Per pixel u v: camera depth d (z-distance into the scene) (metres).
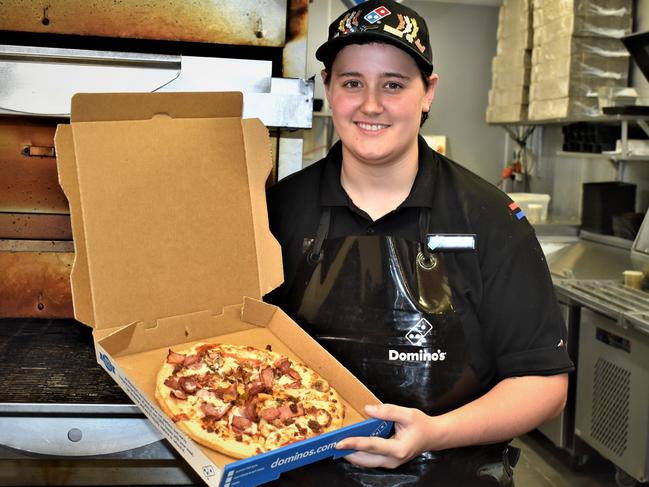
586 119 4.04
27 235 1.86
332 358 1.37
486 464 1.42
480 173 6.70
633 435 2.91
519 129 6.02
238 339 1.52
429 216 1.44
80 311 1.37
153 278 1.45
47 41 1.86
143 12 1.74
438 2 6.39
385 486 1.37
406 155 1.43
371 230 1.45
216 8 1.75
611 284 3.37
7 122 1.80
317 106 5.68
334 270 1.45
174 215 1.47
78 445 1.41
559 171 5.32
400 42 1.29
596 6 4.24
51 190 1.85
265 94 1.65
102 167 1.40
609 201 4.16
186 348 1.47
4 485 1.60
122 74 1.59
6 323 1.86
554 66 4.46
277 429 1.23
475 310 1.42
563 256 4.06
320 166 1.57
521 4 5.04
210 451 1.17
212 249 1.51
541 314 1.39
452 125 6.59
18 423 1.39
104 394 1.44
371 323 1.41
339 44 1.35
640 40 3.36
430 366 1.40
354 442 1.18
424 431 1.23
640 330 2.81
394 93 1.35
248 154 1.54
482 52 6.52
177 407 1.24
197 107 1.47
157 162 1.45
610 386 3.06
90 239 1.38
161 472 1.62
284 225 1.54
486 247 1.42
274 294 1.59
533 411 1.35
